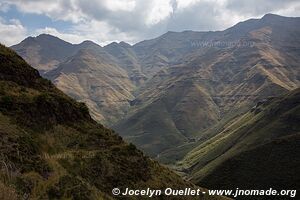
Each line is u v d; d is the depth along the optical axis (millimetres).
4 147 32500
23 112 47406
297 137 189875
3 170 25688
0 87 51000
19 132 39812
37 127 47281
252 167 181625
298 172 164750
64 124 53812
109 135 58750
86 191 32750
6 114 45031
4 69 56625
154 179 53531
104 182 42812
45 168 32312
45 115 50812
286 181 162250
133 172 50156
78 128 55031
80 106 62406
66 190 30297
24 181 26562
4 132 37031
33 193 26000
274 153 184625
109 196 37750
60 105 55875
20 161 31047
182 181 62281
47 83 64812
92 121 61531
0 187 17062
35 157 33719
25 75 59969
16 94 51125
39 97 52312
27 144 36875
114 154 51500
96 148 51875
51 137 47500
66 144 48688
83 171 41156
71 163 41031
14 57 61938
